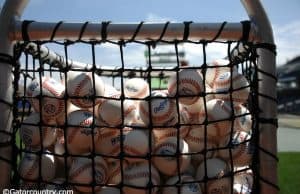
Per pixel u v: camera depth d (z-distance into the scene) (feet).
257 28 2.73
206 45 2.80
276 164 2.79
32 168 3.17
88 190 3.11
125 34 2.74
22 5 2.85
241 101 3.34
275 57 2.79
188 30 2.71
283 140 27.58
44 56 4.33
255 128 2.86
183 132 3.35
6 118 2.81
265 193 2.79
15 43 2.91
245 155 3.22
